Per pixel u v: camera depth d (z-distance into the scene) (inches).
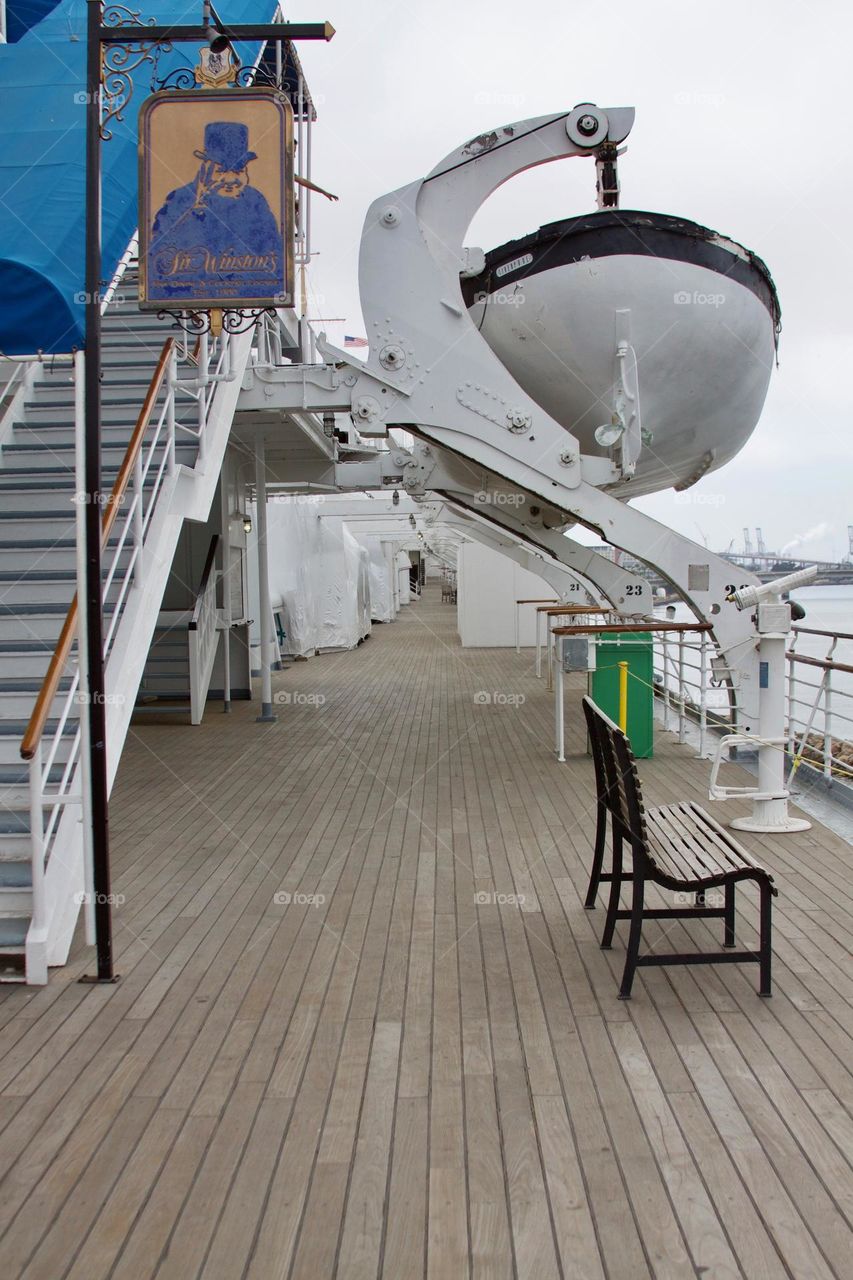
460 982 151.6
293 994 148.3
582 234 301.7
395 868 213.9
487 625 871.1
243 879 207.3
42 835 156.3
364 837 241.1
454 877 206.4
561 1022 137.0
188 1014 141.9
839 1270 87.3
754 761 327.3
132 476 247.0
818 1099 115.5
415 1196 98.9
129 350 315.9
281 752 365.1
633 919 142.5
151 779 317.1
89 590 150.6
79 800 156.0
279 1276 88.1
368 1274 88.1
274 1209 97.3
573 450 299.7
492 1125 111.4
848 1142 106.7
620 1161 104.0
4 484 252.7
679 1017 137.9
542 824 251.0
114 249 261.9
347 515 849.5
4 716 198.4
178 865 218.4
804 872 202.8
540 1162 104.1
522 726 422.0
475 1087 119.9
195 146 157.2
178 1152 107.3
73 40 267.7
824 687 282.0
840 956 158.2
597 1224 94.0
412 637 1010.1
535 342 312.8
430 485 490.6
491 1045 130.7
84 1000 147.0
